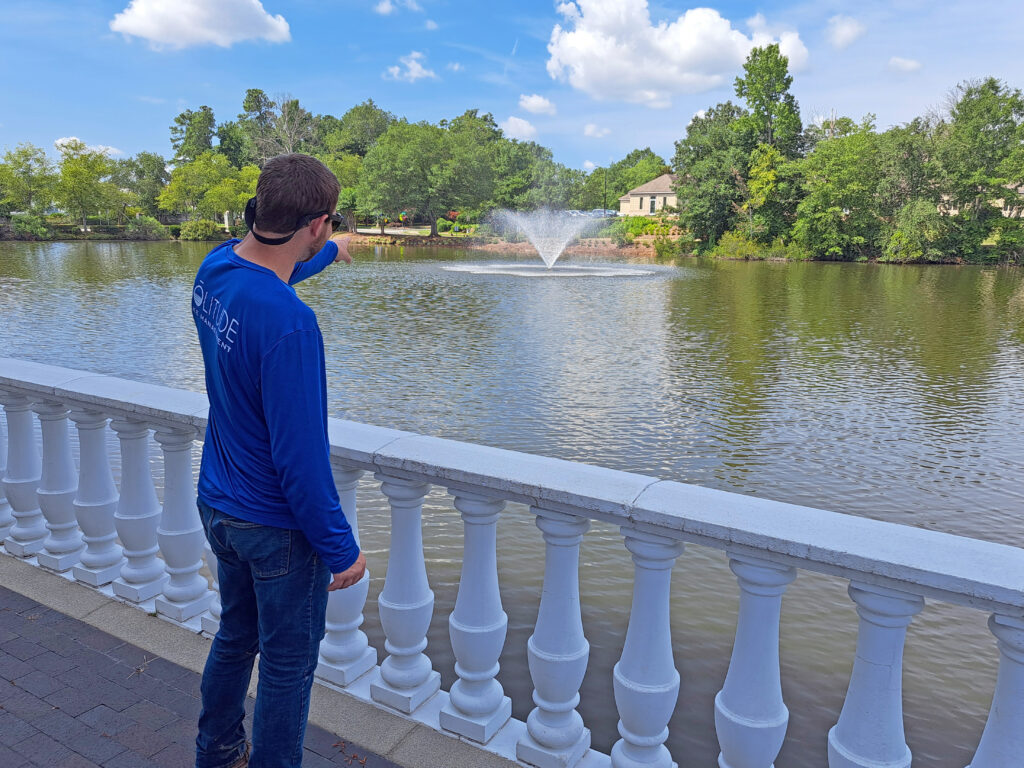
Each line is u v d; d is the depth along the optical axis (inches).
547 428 519.8
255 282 60.4
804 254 2508.6
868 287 1595.7
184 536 107.9
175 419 99.0
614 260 2529.5
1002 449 481.4
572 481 72.4
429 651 228.7
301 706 68.6
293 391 58.6
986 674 224.2
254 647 73.8
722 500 67.2
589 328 990.4
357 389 631.8
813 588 274.7
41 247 2832.2
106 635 105.7
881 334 964.6
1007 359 800.9
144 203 4252.0
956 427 535.2
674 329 987.9
